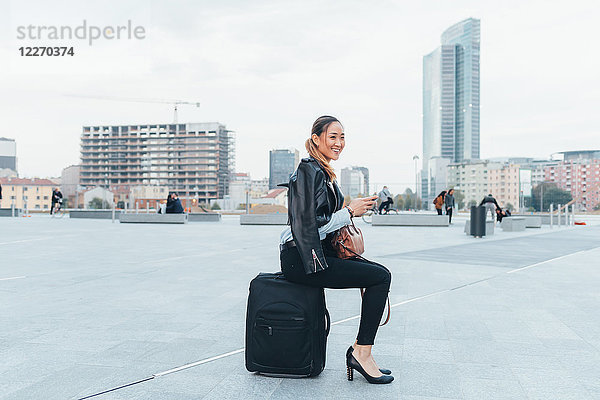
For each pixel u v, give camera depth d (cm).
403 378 294
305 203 269
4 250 1051
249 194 3180
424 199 3325
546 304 511
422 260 888
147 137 14912
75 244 1198
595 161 9381
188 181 14625
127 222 2286
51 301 520
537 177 4144
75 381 287
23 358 329
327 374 301
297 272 276
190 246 1153
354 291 586
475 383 285
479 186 4812
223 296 548
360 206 280
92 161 15100
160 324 421
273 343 280
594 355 339
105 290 585
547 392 271
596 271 754
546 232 1736
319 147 294
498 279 675
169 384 282
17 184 4744
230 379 291
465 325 423
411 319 445
